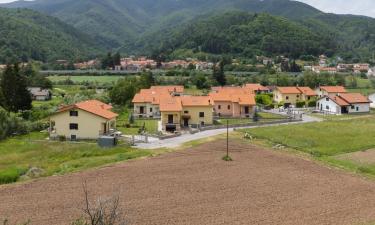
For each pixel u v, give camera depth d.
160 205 39.09
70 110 75.50
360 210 38.34
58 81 186.25
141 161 56.75
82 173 50.38
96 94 134.62
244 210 38.03
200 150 64.06
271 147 66.88
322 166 54.72
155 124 93.62
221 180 47.75
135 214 36.66
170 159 57.94
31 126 83.25
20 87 103.75
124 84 128.62
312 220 35.72
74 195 41.75
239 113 106.38
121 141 70.75
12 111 101.88
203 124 92.44
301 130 81.44
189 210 37.84
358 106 119.94
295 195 42.56
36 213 36.66
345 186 45.88
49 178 48.22
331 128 83.94
